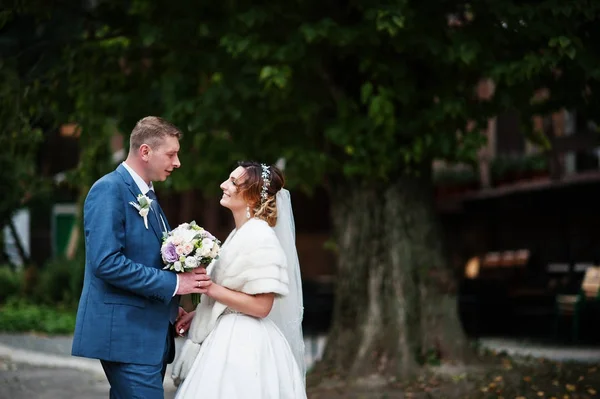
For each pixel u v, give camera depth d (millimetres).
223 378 5117
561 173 16516
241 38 8672
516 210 17141
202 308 5414
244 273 5180
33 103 9219
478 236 20938
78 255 20344
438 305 10195
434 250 10328
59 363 12148
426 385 9320
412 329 10086
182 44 9516
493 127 22141
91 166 10789
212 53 9578
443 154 9461
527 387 8875
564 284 16453
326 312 18156
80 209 20281
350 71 9828
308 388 9555
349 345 10281
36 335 16312
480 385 9031
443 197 20109
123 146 10172
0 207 17828
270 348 5250
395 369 9875
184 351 5395
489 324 15891
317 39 8555
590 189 15195
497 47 8945
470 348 10234
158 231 5293
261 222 5328
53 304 20328
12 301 20125
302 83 10039
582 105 9641
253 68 9227
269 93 9859
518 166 21109
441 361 10008
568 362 10531
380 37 8805
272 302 5266
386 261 10289
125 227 5137
